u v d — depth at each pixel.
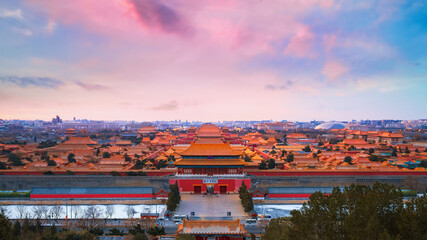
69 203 128.00
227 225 87.62
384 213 52.75
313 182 150.50
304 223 56.22
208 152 153.00
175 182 145.00
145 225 103.44
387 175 154.50
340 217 54.69
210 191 147.75
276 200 130.62
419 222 48.84
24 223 90.19
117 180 149.75
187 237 80.25
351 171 156.75
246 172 156.62
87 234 84.31
